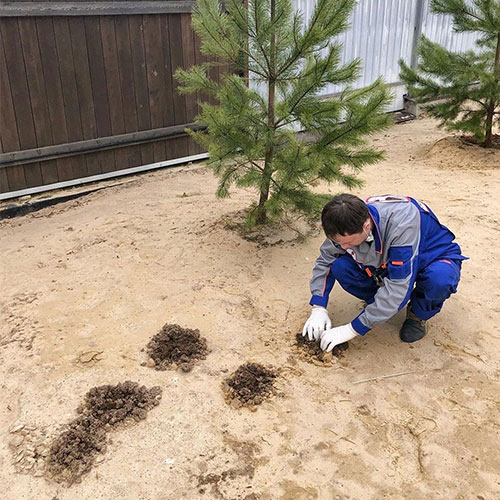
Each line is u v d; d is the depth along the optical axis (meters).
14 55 3.99
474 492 1.89
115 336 2.71
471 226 3.85
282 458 2.02
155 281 3.21
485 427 2.16
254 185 3.29
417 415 2.22
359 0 6.35
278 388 2.36
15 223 4.16
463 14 5.55
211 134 3.38
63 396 2.32
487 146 5.71
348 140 3.29
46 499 1.87
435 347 2.63
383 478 1.95
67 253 3.59
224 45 3.27
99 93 4.49
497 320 2.83
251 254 3.48
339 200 2.12
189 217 4.07
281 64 3.34
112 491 1.89
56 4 4.03
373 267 2.40
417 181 4.88
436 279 2.40
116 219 4.09
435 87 5.63
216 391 2.34
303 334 2.61
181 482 1.93
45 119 4.29
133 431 2.14
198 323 2.81
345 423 2.18
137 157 4.95
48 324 2.82
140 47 4.59
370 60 6.86
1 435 2.13
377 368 2.49
